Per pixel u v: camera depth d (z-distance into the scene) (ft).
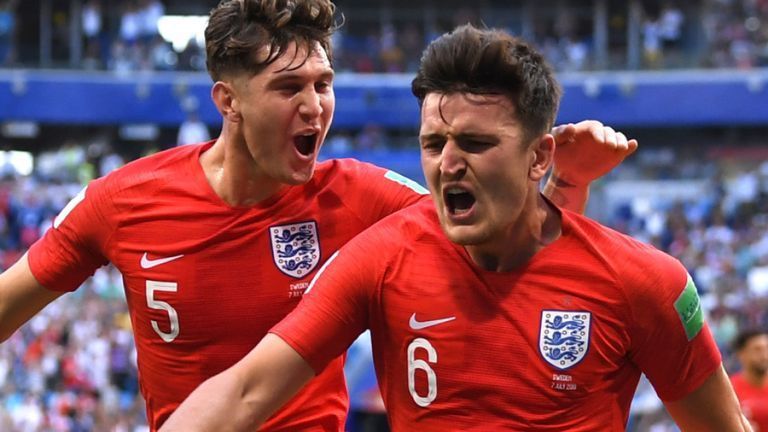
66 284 11.02
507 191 7.84
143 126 90.94
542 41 96.68
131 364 50.62
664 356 8.32
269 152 9.95
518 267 8.25
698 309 8.33
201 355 10.50
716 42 93.35
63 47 90.07
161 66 88.79
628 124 90.53
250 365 8.16
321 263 10.41
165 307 10.46
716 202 78.59
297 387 8.34
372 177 10.59
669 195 81.66
